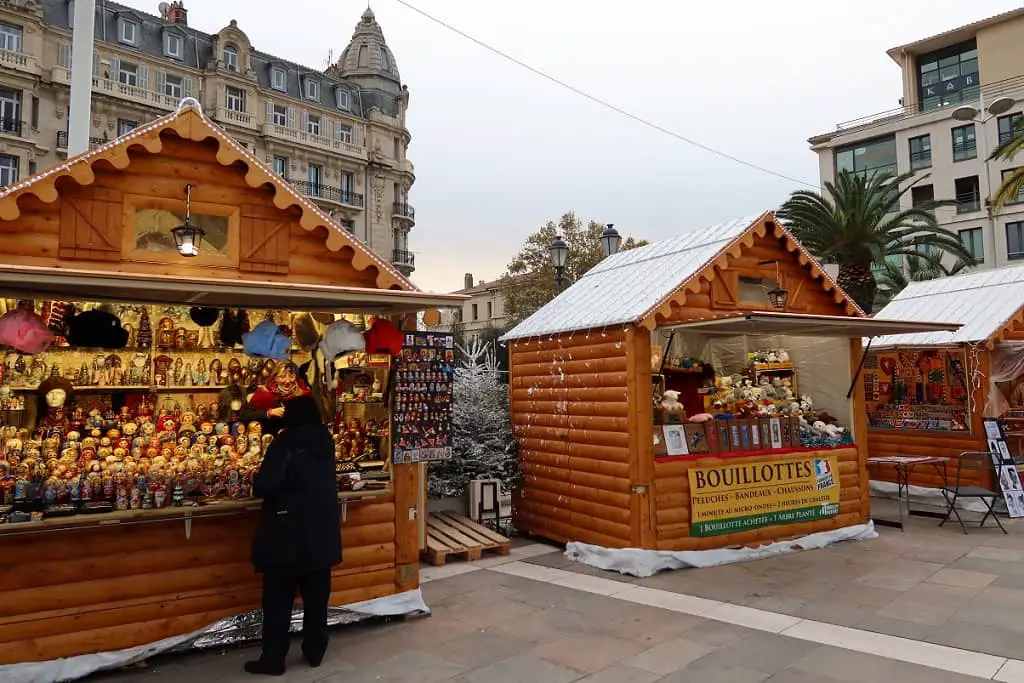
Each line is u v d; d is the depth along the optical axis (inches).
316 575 205.8
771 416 364.8
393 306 240.7
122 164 210.1
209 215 229.1
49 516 193.0
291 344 269.0
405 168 1879.9
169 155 222.8
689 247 381.7
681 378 409.1
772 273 376.8
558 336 372.8
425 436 262.8
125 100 1360.7
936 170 1455.5
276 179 233.1
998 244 1359.5
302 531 198.1
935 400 496.4
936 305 532.7
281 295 203.3
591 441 343.0
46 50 1266.0
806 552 348.8
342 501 233.6
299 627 230.1
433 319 268.1
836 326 331.9
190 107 221.8
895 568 315.0
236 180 233.9
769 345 442.6
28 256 201.6
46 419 244.5
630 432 317.1
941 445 487.5
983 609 253.0
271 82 1642.5
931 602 262.7
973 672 194.9
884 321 333.1
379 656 212.2
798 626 237.8
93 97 1316.4
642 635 230.2
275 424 267.9
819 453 369.7
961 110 626.5
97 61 1333.7
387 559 248.4
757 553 338.3
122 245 214.5
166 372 265.9
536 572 315.6
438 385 271.4
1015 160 1350.9
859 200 702.5
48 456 225.6
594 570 319.0
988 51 1446.9
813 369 418.9
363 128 1796.3
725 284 357.7
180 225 224.2
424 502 334.0
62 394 244.8
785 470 354.9
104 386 255.9
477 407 408.2
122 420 252.1
